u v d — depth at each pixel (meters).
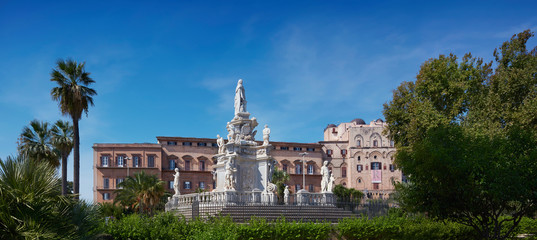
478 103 35.22
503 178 16.72
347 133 114.62
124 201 62.00
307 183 108.56
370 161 109.00
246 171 34.72
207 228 20.08
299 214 29.47
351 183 108.88
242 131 35.91
